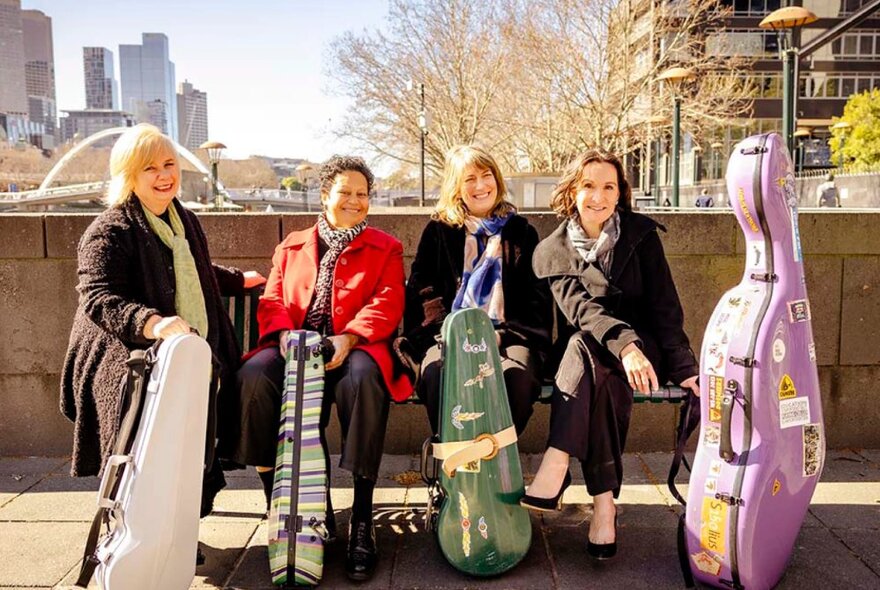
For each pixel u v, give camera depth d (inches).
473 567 104.5
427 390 111.5
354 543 107.0
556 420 106.0
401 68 1179.9
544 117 1068.5
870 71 2052.2
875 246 150.0
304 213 151.7
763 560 96.5
